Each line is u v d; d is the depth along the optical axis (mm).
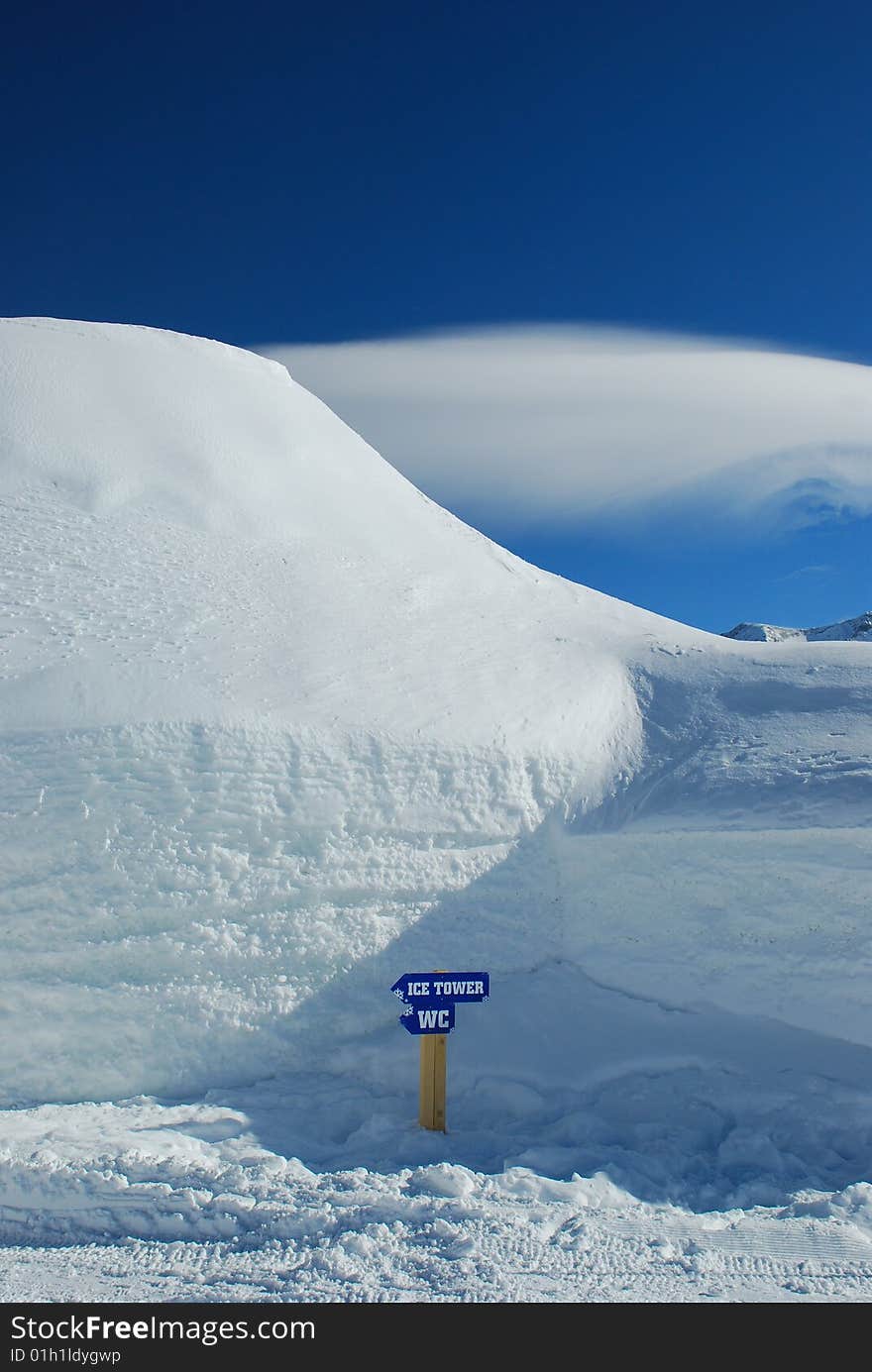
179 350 14922
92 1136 6316
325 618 10820
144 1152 5973
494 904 8742
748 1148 6305
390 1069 7422
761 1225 5293
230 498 12383
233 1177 5641
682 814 9133
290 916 8047
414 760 9062
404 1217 5203
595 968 8500
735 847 8461
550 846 9203
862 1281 4652
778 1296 4477
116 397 13406
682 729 10484
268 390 14977
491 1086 7215
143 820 7969
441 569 13047
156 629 9789
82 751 8148
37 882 7668
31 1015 7312
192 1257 4914
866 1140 6434
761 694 10844
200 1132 6559
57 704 8484
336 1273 4637
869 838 8055
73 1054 7262
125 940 7602
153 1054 7359
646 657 11906
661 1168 6047
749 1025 7715
